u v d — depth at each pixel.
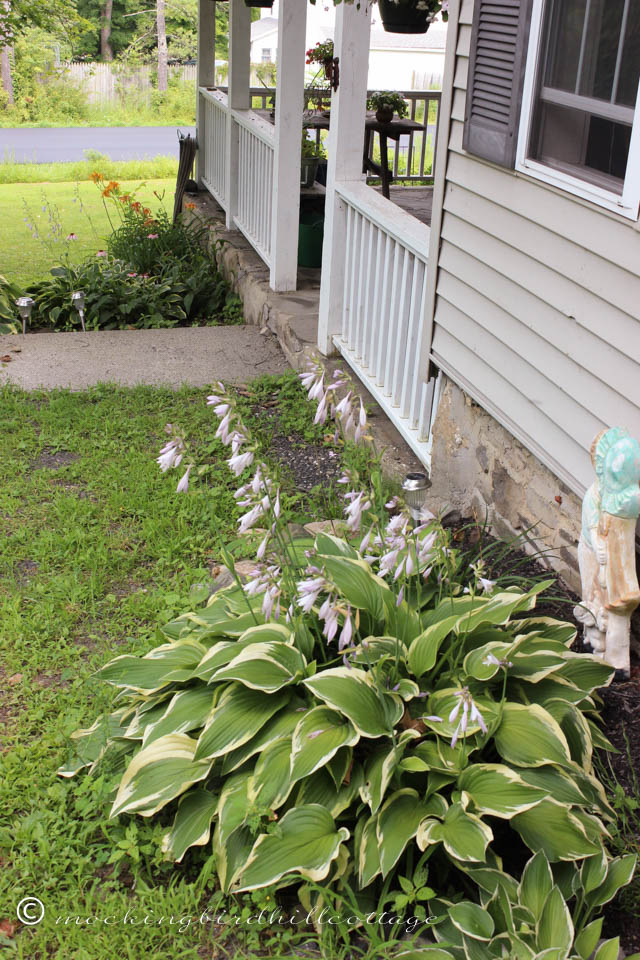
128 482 4.99
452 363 4.35
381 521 3.32
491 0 3.55
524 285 3.58
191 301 8.66
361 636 3.10
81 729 3.17
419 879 2.45
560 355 3.38
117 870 2.70
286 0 6.45
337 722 2.68
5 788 2.96
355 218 5.59
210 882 2.66
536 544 3.81
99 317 8.47
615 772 2.83
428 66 24.45
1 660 3.63
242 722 2.76
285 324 6.89
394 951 2.38
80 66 32.94
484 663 2.74
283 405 6.02
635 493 2.85
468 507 4.41
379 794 2.49
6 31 10.02
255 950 2.48
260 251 8.05
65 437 5.54
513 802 2.42
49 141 25.38
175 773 2.76
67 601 3.99
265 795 2.58
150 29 37.66
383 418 5.45
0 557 4.26
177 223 10.75
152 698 3.10
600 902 2.32
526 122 3.41
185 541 4.42
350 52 5.46
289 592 3.17
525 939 2.16
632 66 2.86
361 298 5.63
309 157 8.44
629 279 2.92
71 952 2.48
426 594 3.25
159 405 6.00
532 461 3.82
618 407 3.05
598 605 3.05
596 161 3.22
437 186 4.29
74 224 13.98
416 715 2.83
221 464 5.20
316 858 2.44
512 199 3.61
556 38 3.24
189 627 3.48
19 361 6.84
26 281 10.32
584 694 2.81
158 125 30.59
